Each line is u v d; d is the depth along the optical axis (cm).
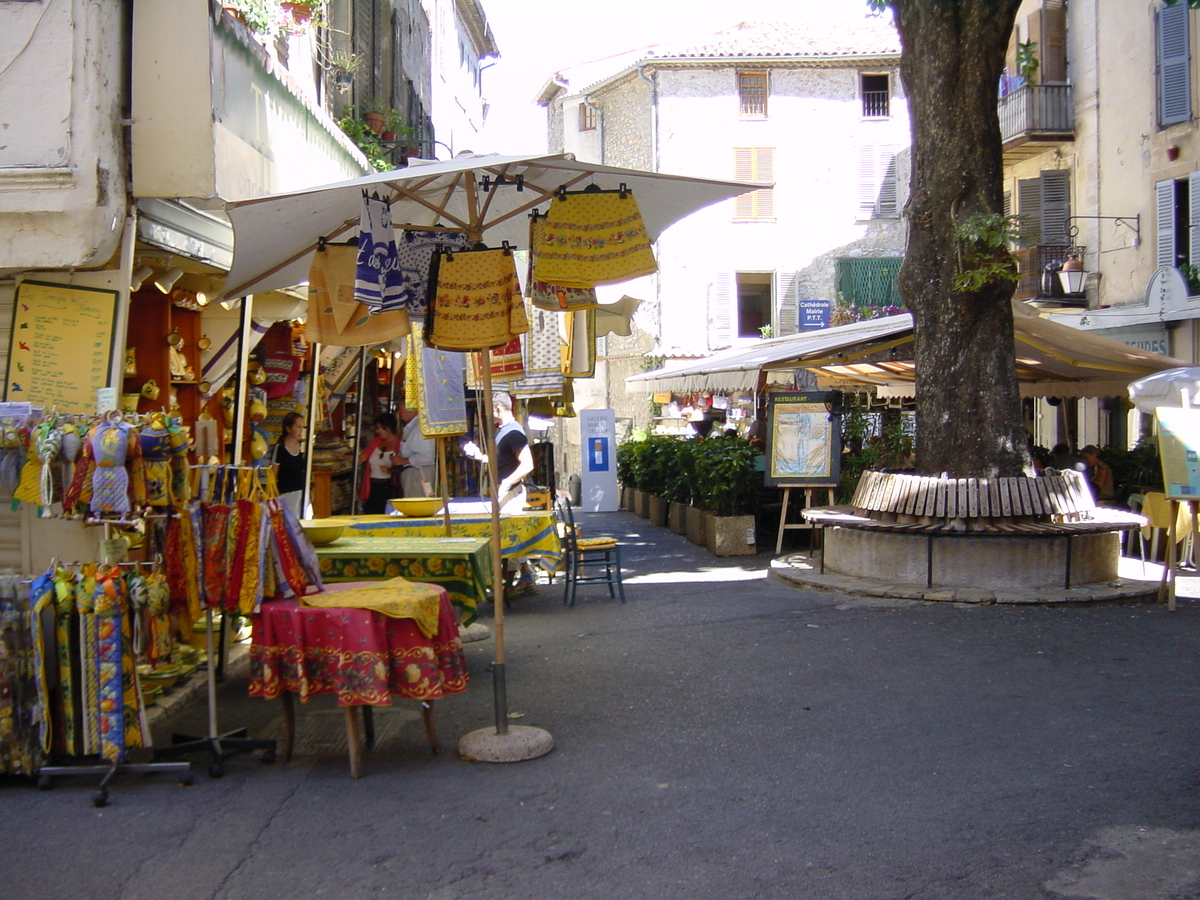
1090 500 979
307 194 517
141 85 599
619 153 3384
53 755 499
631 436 2780
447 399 809
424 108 2108
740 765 514
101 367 595
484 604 1010
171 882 392
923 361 1034
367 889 385
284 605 508
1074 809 448
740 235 3222
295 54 1098
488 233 770
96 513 501
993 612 866
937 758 519
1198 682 648
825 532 1075
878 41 3241
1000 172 1008
